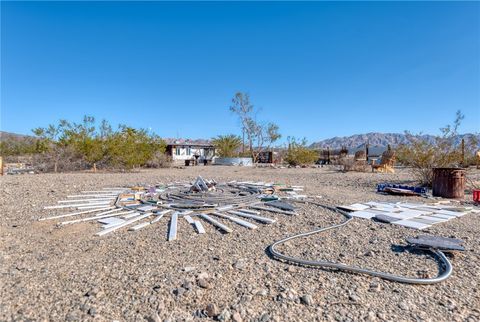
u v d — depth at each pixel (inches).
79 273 116.1
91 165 681.0
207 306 89.2
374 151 1121.4
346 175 529.3
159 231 174.1
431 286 104.3
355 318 85.7
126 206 243.6
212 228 179.2
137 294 99.3
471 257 128.4
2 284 107.1
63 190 335.0
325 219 198.4
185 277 110.6
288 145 996.6
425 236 149.3
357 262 125.3
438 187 293.1
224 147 1285.7
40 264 125.9
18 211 230.5
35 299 96.9
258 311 89.5
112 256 134.2
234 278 110.3
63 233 172.4
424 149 366.9
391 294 99.0
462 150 353.1
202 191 301.9
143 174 585.0
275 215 211.9
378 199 276.5
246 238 158.9
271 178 497.7
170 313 88.8
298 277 111.2
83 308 91.2
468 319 85.0
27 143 1043.9
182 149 1512.1
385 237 158.1
